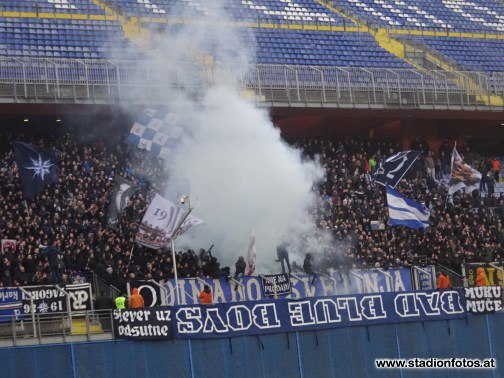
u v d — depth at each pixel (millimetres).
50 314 42219
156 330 42375
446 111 62812
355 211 55188
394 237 54531
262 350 44562
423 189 59906
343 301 47125
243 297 47719
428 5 76188
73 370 40812
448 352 49125
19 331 40750
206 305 43719
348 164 59531
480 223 58750
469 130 67688
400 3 75438
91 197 50500
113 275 45562
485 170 64062
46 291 42344
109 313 43250
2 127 55438
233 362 43781
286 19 68688
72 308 42812
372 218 55188
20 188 49844
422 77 62281
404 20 73250
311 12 70375
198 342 43156
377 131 65375
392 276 51375
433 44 71562
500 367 50344
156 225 47406
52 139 54281
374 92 60562
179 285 46281
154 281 45656
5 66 52000
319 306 46438
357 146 61375
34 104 52344
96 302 43719
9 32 59125
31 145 49812
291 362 45188
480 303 50500
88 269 46406
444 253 54188
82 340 41344
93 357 41250
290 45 66125
